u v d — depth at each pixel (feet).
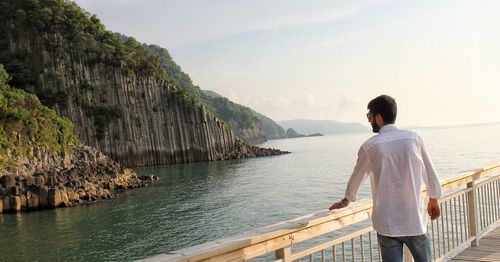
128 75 396.37
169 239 108.68
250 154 453.58
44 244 106.01
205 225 123.65
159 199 177.88
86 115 370.94
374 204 15.55
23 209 156.25
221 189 204.54
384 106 15.69
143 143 394.11
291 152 524.52
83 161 274.57
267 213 136.67
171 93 421.18
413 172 15.05
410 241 15.11
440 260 25.49
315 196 165.27
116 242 106.93
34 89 354.54
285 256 15.10
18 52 368.68
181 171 316.81
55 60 370.32
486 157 290.76
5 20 379.35
